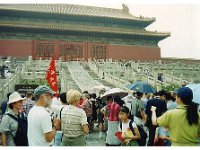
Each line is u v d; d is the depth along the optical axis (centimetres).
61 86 3341
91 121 2077
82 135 862
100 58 6494
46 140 717
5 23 5803
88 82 3703
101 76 4100
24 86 2808
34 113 726
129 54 6612
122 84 3441
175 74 4944
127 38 6625
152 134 1166
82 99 2030
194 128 681
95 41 6494
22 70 3750
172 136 695
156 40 6769
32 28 5981
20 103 809
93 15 6425
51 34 6259
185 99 691
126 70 4141
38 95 742
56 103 1206
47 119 720
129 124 964
